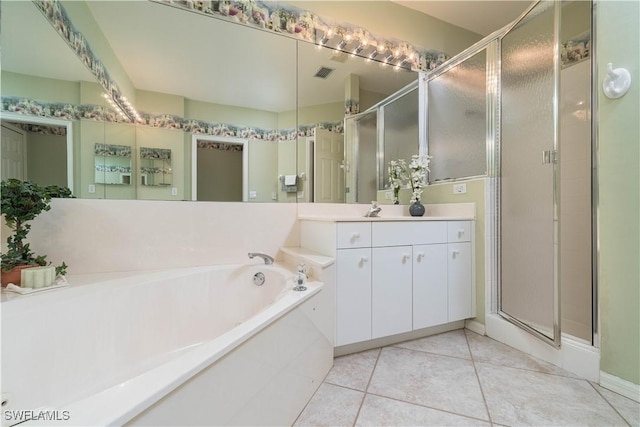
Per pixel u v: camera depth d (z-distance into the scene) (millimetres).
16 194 1304
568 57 2061
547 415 1185
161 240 1789
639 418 1160
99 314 1299
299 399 1190
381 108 2438
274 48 2072
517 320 1795
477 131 2129
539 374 1490
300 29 2143
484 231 2016
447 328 2062
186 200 1857
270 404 969
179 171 1844
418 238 1875
